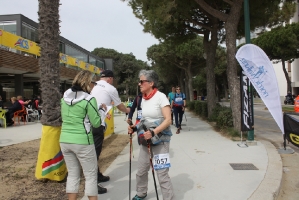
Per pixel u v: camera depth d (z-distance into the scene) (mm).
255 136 8930
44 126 4418
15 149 7230
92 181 3273
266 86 6602
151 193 4078
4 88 25234
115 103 4551
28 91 28594
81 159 3234
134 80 59656
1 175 4898
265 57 6594
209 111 12914
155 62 31578
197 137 8672
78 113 3193
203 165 5465
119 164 5633
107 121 9164
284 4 12219
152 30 13102
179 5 9781
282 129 6684
